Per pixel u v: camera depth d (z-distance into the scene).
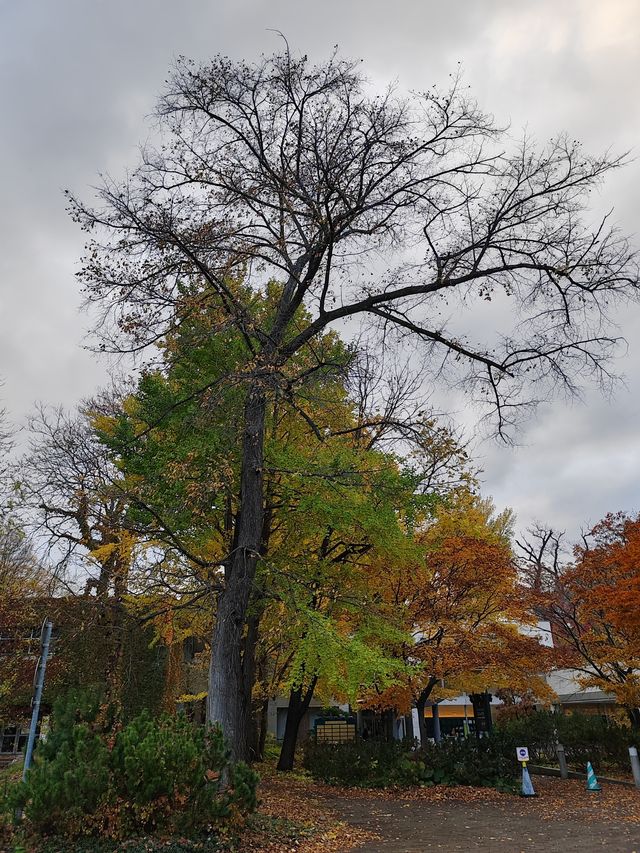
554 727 23.61
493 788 17.41
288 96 13.09
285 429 16.02
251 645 16.23
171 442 12.73
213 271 12.77
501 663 17.64
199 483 11.32
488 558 17.41
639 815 12.44
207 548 14.38
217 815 8.23
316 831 9.95
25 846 7.08
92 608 15.55
